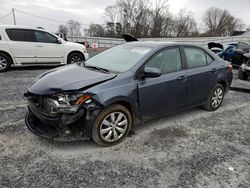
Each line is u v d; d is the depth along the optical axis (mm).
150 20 54781
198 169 2955
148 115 3738
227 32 73312
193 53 4414
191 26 62250
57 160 2979
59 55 9086
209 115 4801
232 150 3463
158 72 3385
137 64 3545
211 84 4691
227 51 11984
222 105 5508
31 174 2693
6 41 7938
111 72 3510
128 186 2600
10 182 2551
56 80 3230
